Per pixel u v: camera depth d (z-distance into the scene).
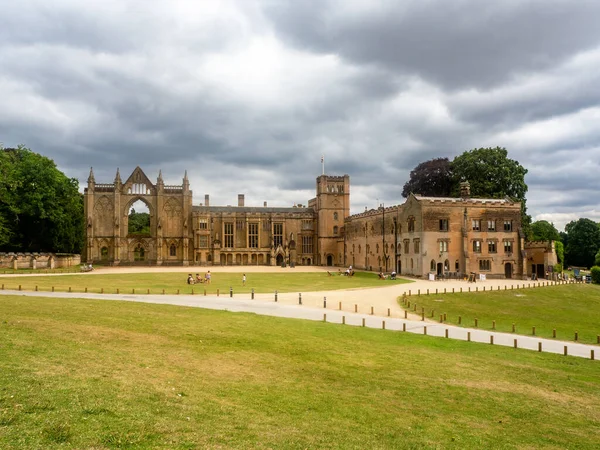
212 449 12.41
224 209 138.50
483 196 101.69
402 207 95.00
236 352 24.27
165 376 18.62
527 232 101.69
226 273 97.31
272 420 15.23
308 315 39.59
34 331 24.09
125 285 62.78
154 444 12.29
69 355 19.84
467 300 55.38
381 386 20.34
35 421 12.69
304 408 16.81
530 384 22.23
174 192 130.75
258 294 54.53
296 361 23.42
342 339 29.66
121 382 16.95
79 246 118.25
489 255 87.75
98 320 29.95
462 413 17.83
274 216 137.75
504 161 104.06
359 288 64.44
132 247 126.62
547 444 15.43
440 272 86.06
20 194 95.12
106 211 125.94
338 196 136.88
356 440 14.34
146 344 24.16
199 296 51.31
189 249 131.00
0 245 94.94
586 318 50.16
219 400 16.58
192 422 14.14
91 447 11.66
